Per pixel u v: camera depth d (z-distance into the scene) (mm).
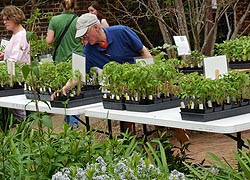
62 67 6012
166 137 5543
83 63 5609
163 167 3881
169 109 5133
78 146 4160
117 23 11906
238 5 11906
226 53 7238
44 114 4516
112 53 6008
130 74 5070
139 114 5012
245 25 12016
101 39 5961
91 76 5828
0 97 6672
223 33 12227
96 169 3516
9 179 3971
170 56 8328
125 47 6020
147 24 12359
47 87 5805
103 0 11594
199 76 4723
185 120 4629
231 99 4625
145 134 5465
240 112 4691
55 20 7965
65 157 4074
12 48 7738
